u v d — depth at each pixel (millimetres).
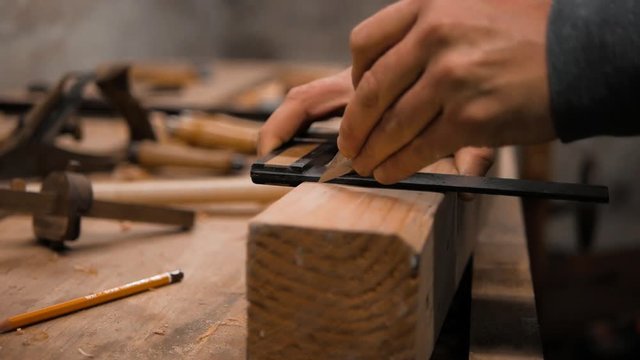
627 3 581
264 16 4180
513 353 733
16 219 1146
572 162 2951
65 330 781
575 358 2174
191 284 913
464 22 602
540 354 731
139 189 1184
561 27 589
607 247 2885
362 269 604
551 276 2258
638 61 569
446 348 806
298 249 613
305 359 637
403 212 649
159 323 804
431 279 656
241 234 1114
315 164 834
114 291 856
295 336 635
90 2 2861
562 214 2803
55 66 2645
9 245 1030
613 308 2217
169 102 1999
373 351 617
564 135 603
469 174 799
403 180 746
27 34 2459
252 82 2551
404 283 597
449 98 604
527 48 594
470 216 929
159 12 3482
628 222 2910
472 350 741
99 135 1737
